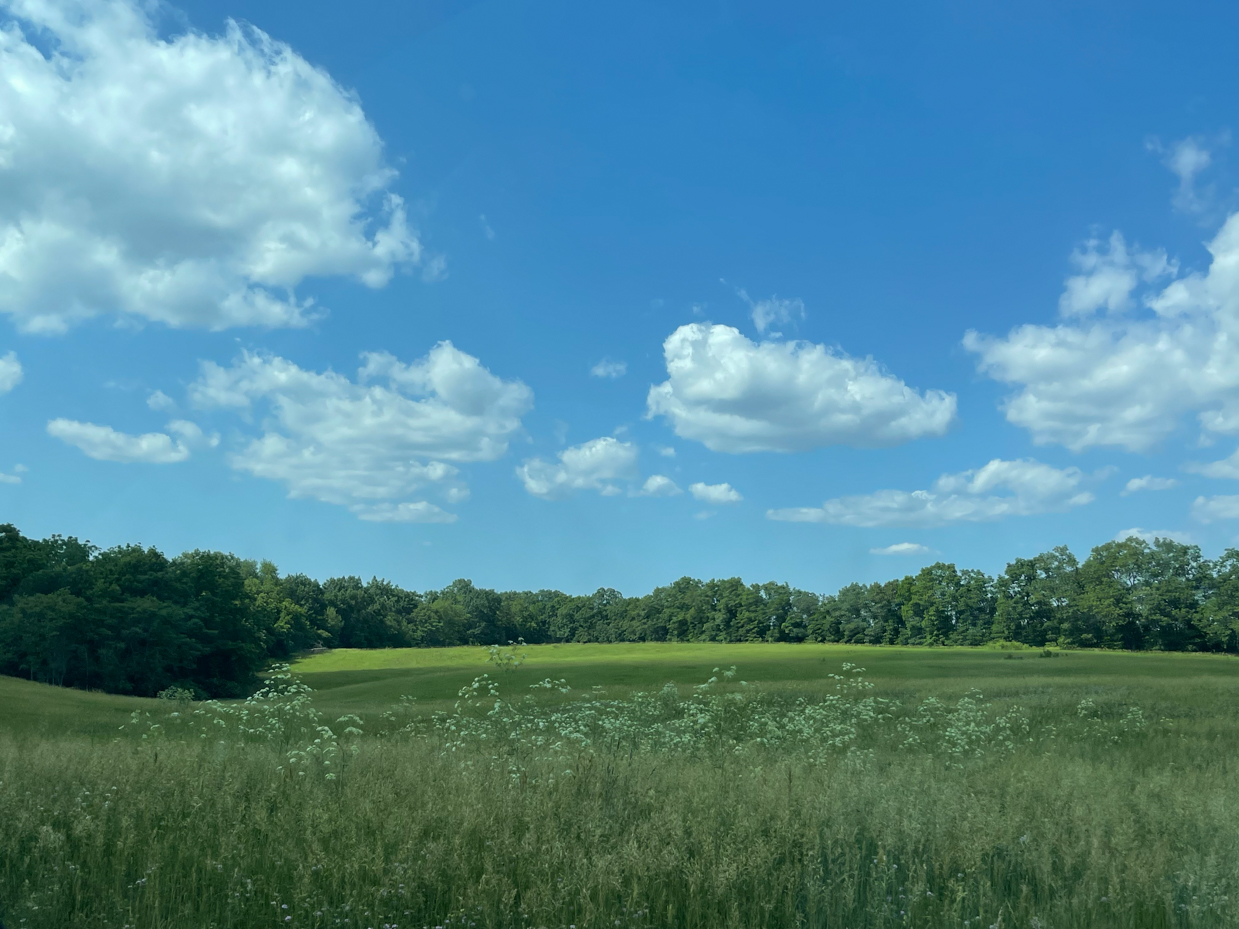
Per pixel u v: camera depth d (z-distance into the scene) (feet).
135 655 243.19
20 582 257.34
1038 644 443.73
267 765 28.07
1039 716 69.82
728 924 14.78
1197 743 54.29
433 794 22.27
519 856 17.67
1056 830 21.17
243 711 38.52
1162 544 414.41
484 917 14.85
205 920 14.74
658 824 19.71
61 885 15.87
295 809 21.47
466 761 28.66
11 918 14.37
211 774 25.62
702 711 46.50
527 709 44.52
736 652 349.82
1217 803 24.39
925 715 57.82
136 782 24.14
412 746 34.12
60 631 226.17
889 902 16.51
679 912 15.74
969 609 477.77
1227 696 87.92
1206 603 389.19
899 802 22.95
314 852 17.37
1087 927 15.98
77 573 261.24
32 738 38.11
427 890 16.21
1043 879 18.02
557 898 15.62
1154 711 75.66
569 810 21.33
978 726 48.06
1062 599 440.45
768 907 15.55
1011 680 118.01
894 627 519.19
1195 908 16.48
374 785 23.80
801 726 44.01
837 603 547.08
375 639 524.93
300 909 14.97
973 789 26.71
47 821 19.85
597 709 49.14
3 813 20.38
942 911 16.12
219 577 285.02
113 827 19.71
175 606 255.70
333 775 25.64
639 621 647.97
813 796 23.22
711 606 617.62
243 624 285.64
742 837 19.11
